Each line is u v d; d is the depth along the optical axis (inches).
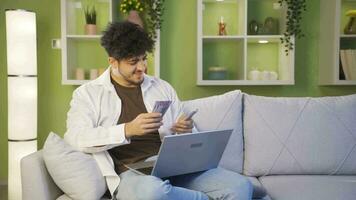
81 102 59.0
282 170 72.6
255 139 73.1
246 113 75.7
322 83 111.7
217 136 52.7
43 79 112.7
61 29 102.3
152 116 51.8
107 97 60.8
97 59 113.7
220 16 114.4
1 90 112.0
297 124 73.4
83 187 50.7
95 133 53.2
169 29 113.8
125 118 60.3
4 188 109.8
